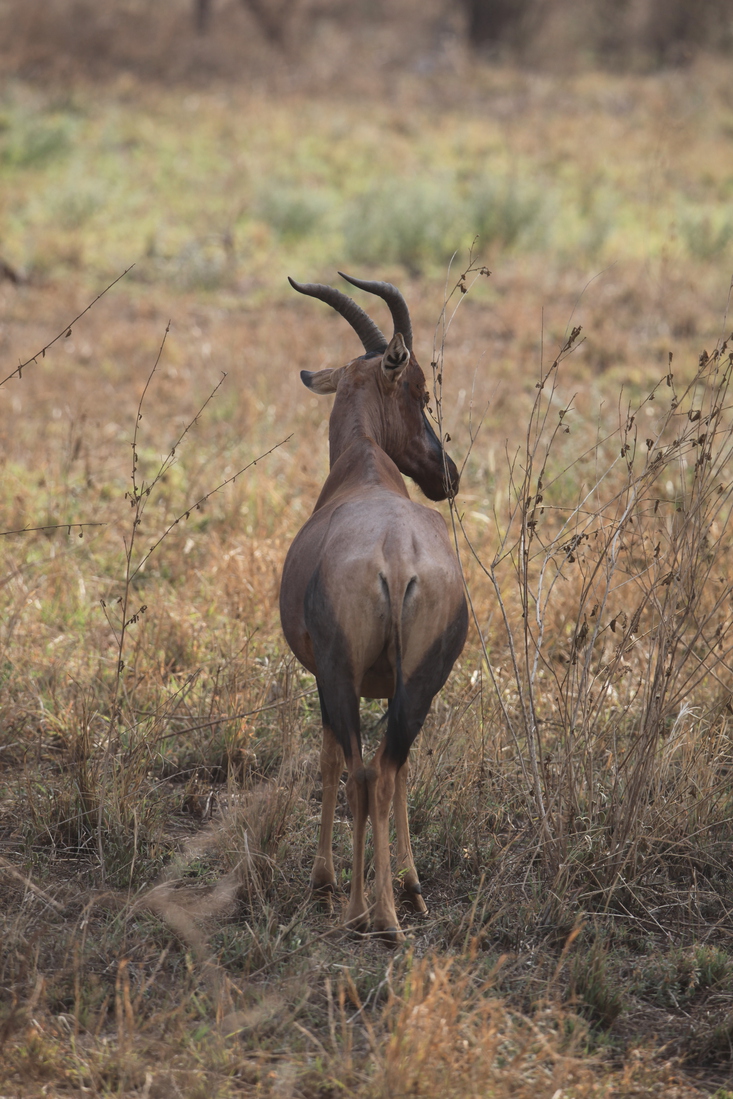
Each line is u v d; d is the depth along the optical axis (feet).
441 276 124.47
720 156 176.24
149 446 74.95
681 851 38.68
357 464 36.06
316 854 36.06
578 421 78.64
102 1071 27.20
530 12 282.36
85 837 38.52
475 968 31.89
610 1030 30.32
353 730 31.83
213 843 38.40
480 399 83.66
